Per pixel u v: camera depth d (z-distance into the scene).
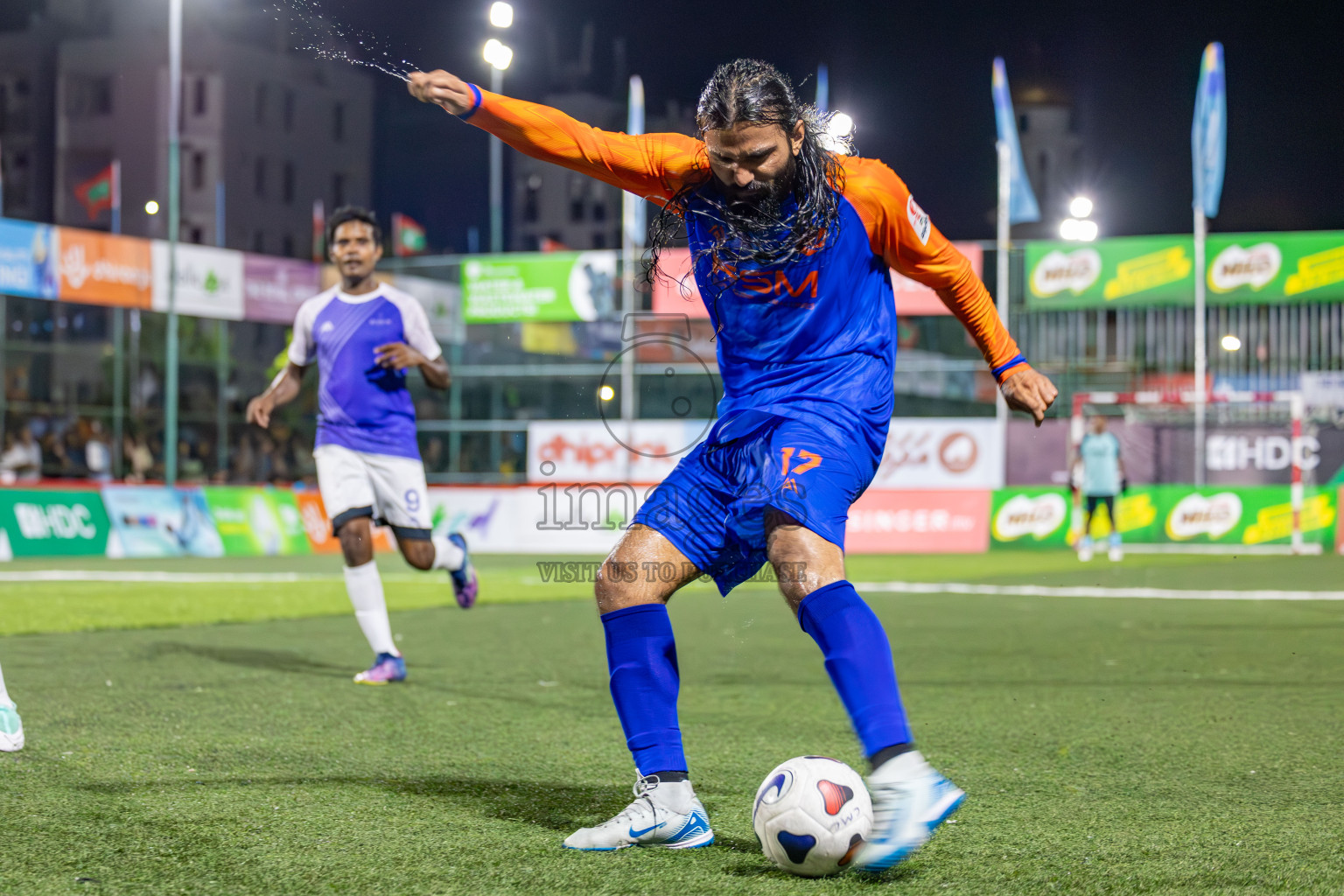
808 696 4.89
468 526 19.72
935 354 18.69
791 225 2.48
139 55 48.78
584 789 3.12
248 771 3.27
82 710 4.26
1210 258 17.53
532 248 51.84
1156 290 17.67
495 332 19.84
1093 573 13.48
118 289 17.69
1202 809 2.91
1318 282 17.22
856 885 2.27
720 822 2.79
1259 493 17.94
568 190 51.34
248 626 7.71
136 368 19.59
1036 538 18.36
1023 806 2.95
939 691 5.04
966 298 2.65
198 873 2.31
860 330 2.59
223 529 18.00
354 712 4.35
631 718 2.58
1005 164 18.41
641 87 21.78
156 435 20.17
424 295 19.92
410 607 9.38
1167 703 4.71
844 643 2.32
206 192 49.00
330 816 2.78
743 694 4.96
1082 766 3.47
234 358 21.81
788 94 2.41
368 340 5.30
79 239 17.20
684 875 2.33
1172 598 10.10
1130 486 18.53
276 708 4.42
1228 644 6.81
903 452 18.77
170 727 3.95
